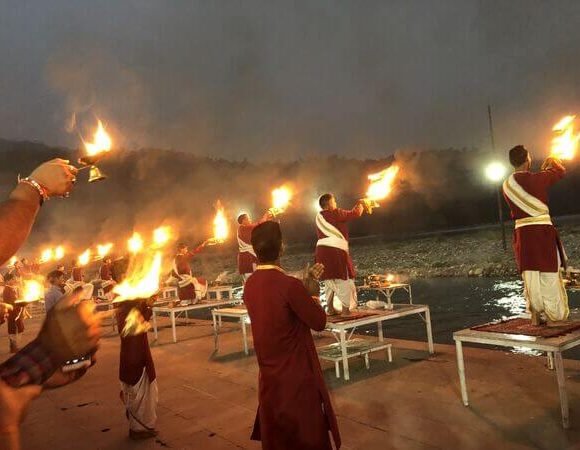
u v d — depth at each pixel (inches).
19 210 50.6
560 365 157.1
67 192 56.6
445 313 497.0
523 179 179.8
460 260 862.5
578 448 143.9
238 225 386.0
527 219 179.5
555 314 177.6
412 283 761.0
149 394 183.8
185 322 477.1
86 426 203.9
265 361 119.6
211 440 176.9
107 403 234.4
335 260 251.1
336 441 116.0
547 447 146.6
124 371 181.3
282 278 122.2
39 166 55.0
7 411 35.8
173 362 308.2
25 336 490.3
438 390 205.2
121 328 180.5
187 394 235.6
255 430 128.2
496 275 726.5
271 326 118.8
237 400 219.8
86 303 40.9
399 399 199.2
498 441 153.1
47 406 234.4
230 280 1107.3
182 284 402.9
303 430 114.3
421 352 272.2
